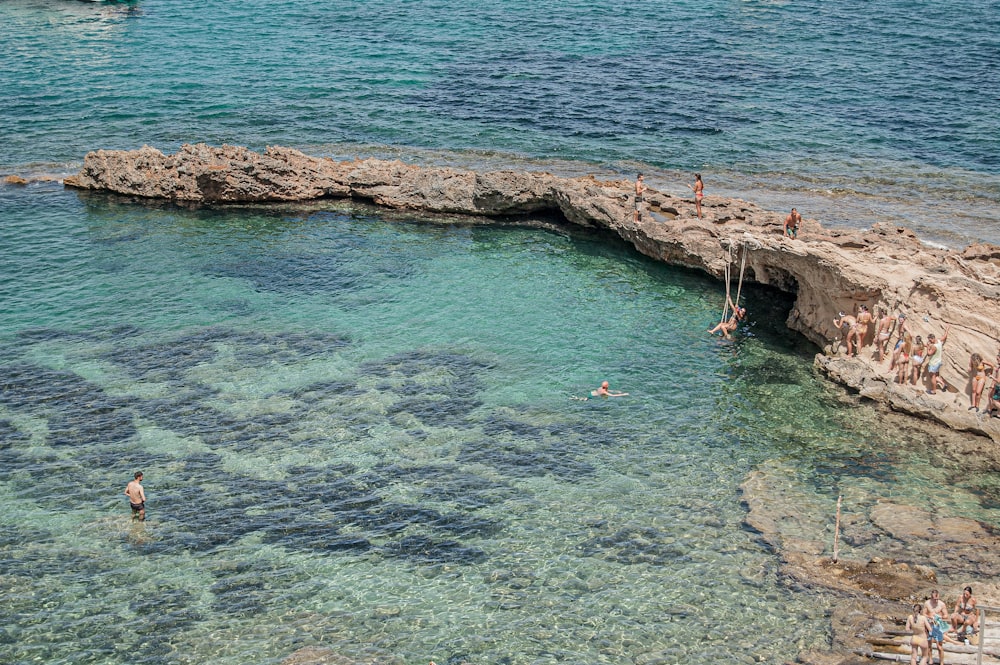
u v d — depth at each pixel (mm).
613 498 33531
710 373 41938
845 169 64125
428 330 44719
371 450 35875
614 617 28109
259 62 87875
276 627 27688
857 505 33312
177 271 50125
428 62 88312
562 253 53438
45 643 26953
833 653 26672
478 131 71125
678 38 97188
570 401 39469
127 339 43156
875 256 42188
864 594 28875
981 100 77812
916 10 110125
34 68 84625
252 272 50281
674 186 60625
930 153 67125
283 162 59438
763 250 45844
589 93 79688
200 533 31516
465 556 30641
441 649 26875
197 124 72188
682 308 47531
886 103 77062
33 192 60094
